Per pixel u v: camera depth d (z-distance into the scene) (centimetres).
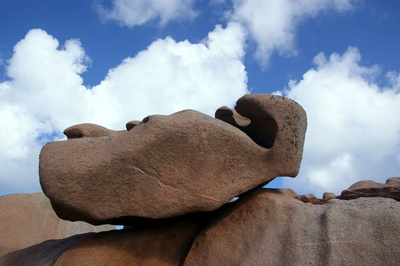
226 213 462
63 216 416
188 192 416
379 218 372
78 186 380
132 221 433
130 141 395
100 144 399
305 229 401
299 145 463
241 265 400
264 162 455
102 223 413
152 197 403
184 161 412
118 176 390
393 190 534
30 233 749
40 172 384
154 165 400
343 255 355
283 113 462
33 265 450
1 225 729
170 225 473
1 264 500
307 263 366
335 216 394
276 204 443
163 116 409
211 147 420
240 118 551
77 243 439
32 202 777
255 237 422
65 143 403
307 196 509
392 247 345
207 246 434
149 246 447
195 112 423
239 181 443
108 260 423
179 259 445
